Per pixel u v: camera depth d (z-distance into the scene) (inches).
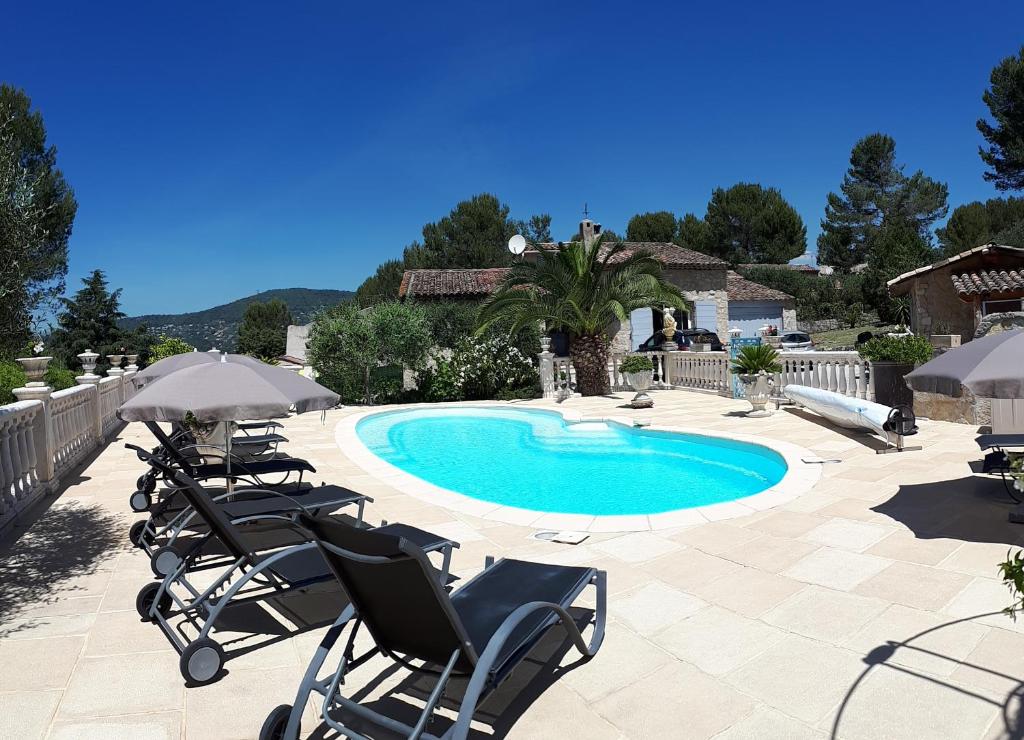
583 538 223.9
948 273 855.7
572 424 533.6
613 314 708.0
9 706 123.7
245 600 149.1
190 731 115.6
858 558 192.4
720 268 1098.1
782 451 353.1
